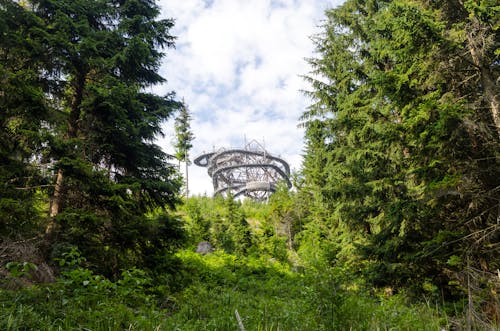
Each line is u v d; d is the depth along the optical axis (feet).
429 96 29.55
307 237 90.38
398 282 34.19
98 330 14.53
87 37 33.17
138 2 41.45
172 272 34.24
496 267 26.76
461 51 28.30
